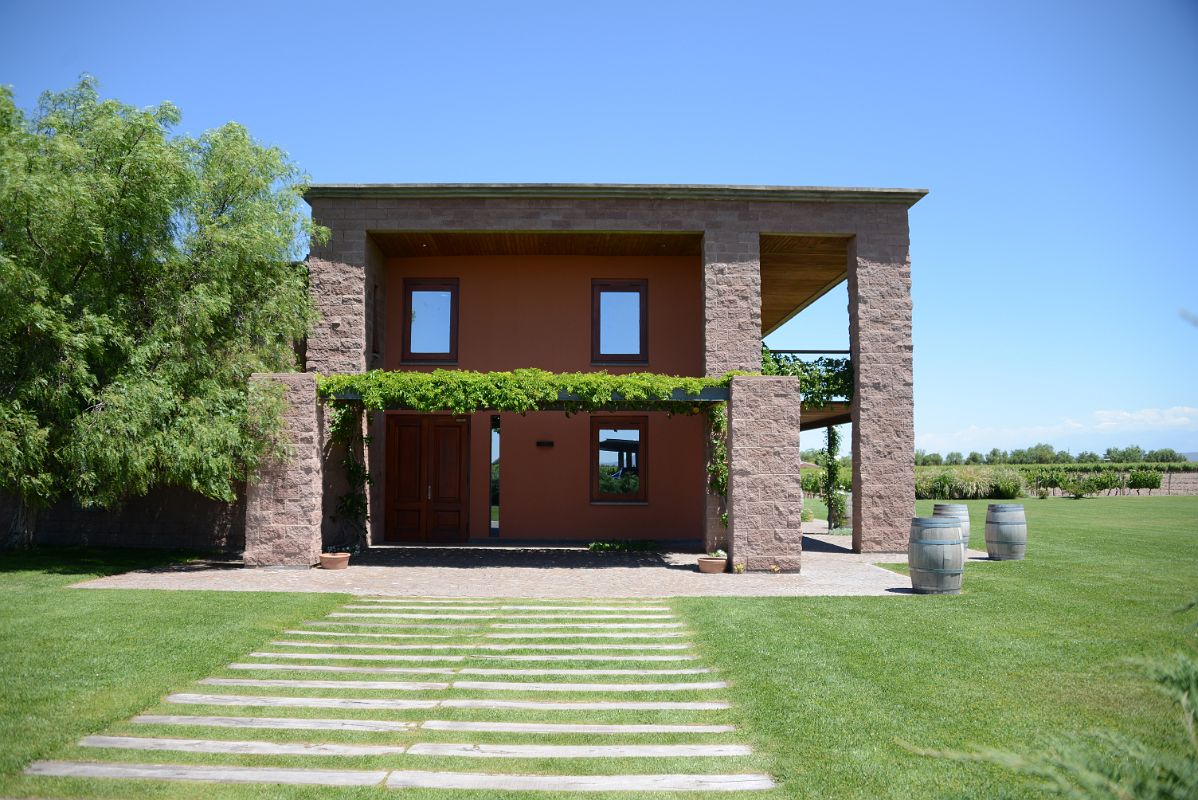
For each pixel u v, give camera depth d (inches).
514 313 698.2
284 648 312.5
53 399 452.1
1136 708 232.4
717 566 512.1
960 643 309.9
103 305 479.2
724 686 264.7
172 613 351.6
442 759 204.1
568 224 614.9
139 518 604.1
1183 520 927.0
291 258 561.0
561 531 689.6
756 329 609.6
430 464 690.2
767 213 618.5
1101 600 398.3
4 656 280.2
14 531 569.0
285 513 514.6
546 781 190.9
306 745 213.5
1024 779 185.2
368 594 421.4
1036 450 2559.1
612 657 301.9
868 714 230.7
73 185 448.1
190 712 238.4
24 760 197.2
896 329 618.5
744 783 189.0
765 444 521.3
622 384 526.0
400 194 607.5
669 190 605.9
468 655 304.8
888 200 618.8
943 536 422.6
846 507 856.3
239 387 528.4
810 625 344.5
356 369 604.1
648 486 692.7
